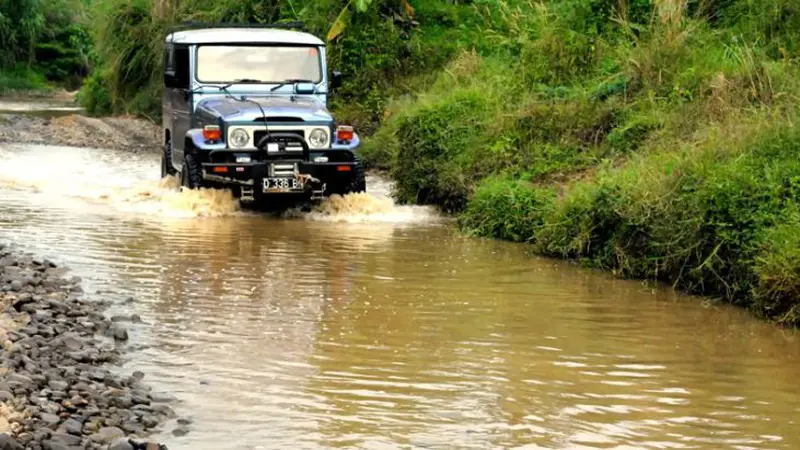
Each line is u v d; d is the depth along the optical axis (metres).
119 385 13.22
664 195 20.33
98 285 18.52
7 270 18.48
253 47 28.31
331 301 17.95
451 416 12.70
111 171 34.03
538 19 34.75
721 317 17.61
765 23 29.77
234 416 12.55
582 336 16.25
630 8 33.12
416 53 40.97
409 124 29.73
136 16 54.03
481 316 17.25
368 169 34.47
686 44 29.36
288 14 43.56
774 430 12.49
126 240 22.55
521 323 16.89
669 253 19.70
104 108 57.78
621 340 16.11
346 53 41.16
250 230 24.27
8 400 12.04
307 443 11.82
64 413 12.01
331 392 13.43
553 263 21.58
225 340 15.52
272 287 18.80
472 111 29.88
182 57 28.53
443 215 27.22
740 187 19.34
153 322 16.36
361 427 12.29
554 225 22.22
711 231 19.25
